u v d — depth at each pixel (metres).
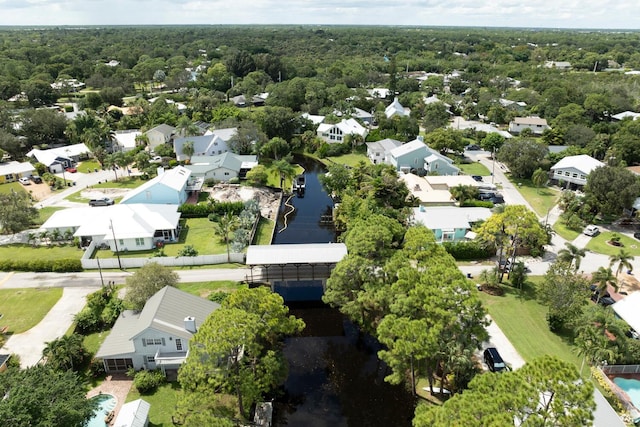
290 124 126.69
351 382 44.59
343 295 49.03
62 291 57.59
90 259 63.12
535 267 63.31
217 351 33.28
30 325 50.59
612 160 94.44
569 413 25.83
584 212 76.19
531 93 165.62
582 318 45.50
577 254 56.09
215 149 112.62
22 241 71.75
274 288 59.53
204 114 149.12
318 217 84.50
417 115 155.00
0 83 165.12
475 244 65.50
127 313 49.50
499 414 25.05
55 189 94.00
